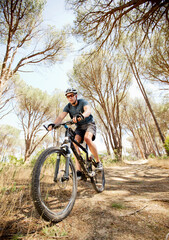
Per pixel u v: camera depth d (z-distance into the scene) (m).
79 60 9.15
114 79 10.32
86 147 2.05
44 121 12.60
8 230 1.00
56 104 12.80
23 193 1.72
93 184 1.90
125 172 4.73
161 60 6.09
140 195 1.81
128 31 3.66
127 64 8.00
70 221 1.18
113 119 11.08
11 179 2.34
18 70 6.06
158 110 18.00
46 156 1.24
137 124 20.47
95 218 1.20
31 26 5.91
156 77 7.94
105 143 20.03
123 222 1.12
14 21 5.84
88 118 1.97
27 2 5.40
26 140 11.39
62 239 0.93
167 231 0.99
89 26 3.66
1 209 1.22
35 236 0.96
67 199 1.64
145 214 1.23
